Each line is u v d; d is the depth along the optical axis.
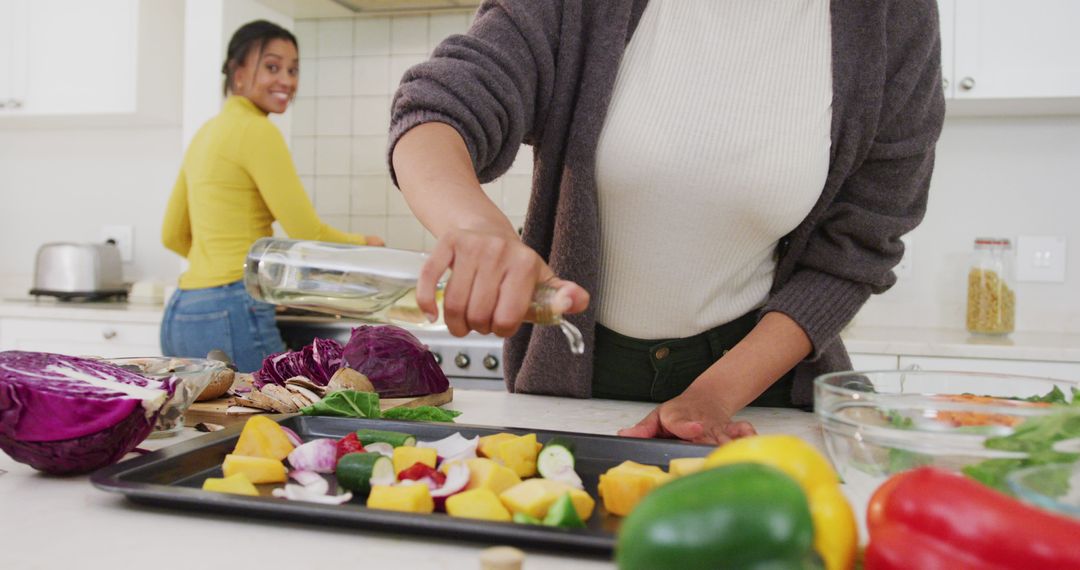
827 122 1.10
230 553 0.54
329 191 2.99
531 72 1.03
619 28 1.09
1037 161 2.40
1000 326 2.23
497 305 0.64
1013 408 0.58
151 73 2.82
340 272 0.74
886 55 1.10
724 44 1.10
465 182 0.78
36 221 3.17
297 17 2.96
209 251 2.22
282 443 0.76
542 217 1.17
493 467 0.64
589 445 0.80
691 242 1.13
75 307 2.63
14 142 3.17
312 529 0.59
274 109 2.36
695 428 0.84
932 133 1.17
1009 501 0.38
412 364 1.15
